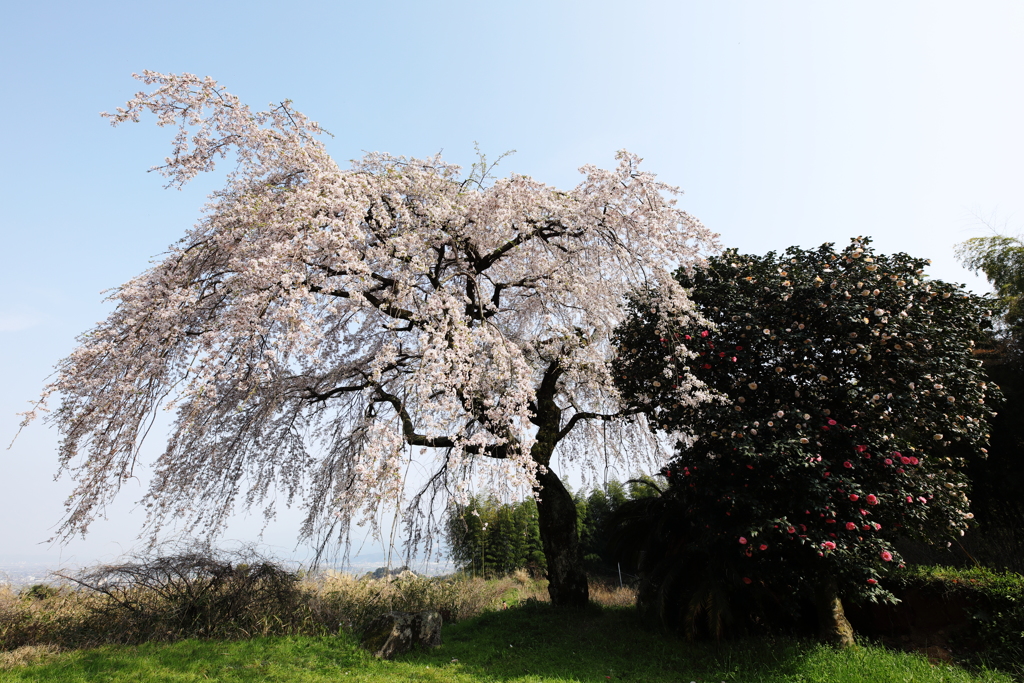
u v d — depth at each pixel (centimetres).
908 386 609
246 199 619
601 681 523
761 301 705
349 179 655
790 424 612
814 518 566
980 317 682
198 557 662
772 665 529
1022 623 512
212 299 593
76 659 512
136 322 545
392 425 557
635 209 754
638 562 834
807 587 603
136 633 598
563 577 803
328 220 579
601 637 668
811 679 480
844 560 543
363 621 730
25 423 479
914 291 654
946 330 643
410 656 605
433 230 690
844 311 625
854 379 643
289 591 683
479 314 750
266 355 489
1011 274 940
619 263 769
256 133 640
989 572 621
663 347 718
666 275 717
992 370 884
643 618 711
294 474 765
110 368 530
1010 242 945
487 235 750
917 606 612
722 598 605
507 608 851
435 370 553
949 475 657
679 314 714
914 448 634
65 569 632
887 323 619
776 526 545
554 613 766
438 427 547
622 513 839
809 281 671
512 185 727
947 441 695
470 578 1102
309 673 510
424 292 708
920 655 548
